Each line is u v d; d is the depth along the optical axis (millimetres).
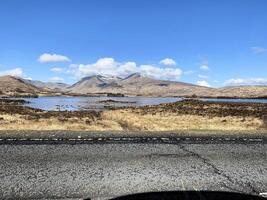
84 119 33906
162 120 34875
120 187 9633
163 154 13492
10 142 15133
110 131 19188
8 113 38844
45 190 9281
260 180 10516
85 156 12883
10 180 9969
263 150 14664
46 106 81875
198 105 69375
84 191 9281
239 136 18188
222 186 9906
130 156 13031
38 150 13656
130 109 58875
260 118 36406
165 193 9258
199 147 15000
